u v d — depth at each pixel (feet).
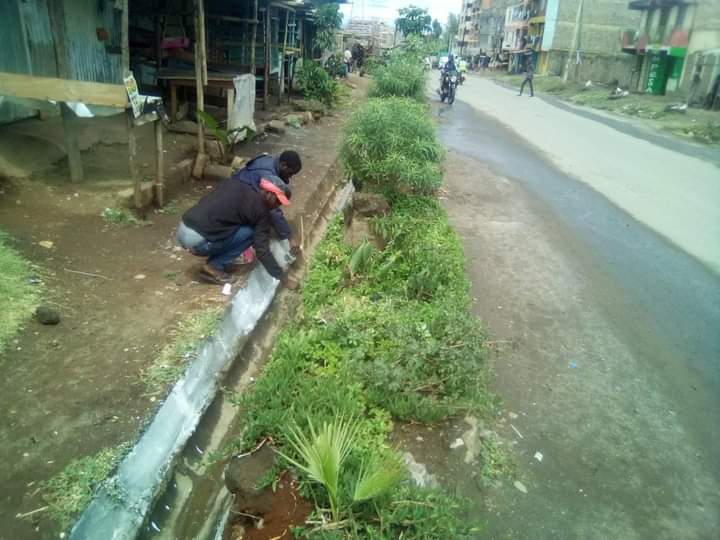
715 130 53.21
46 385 10.27
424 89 48.96
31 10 24.00
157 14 34.86
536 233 24.08
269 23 41.50
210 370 11.96
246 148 30.55
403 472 9.46
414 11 83.30
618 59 112.78
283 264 16.24
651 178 34.73
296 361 12.87
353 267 17.43
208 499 9.95
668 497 10.80
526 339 15.83
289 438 9.55
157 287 14.25
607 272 20.56
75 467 8.52
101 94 16.85
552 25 139.13
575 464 11.46
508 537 9.77
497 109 67.87
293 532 8.60
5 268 13.46
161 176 19.35
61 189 19.11
